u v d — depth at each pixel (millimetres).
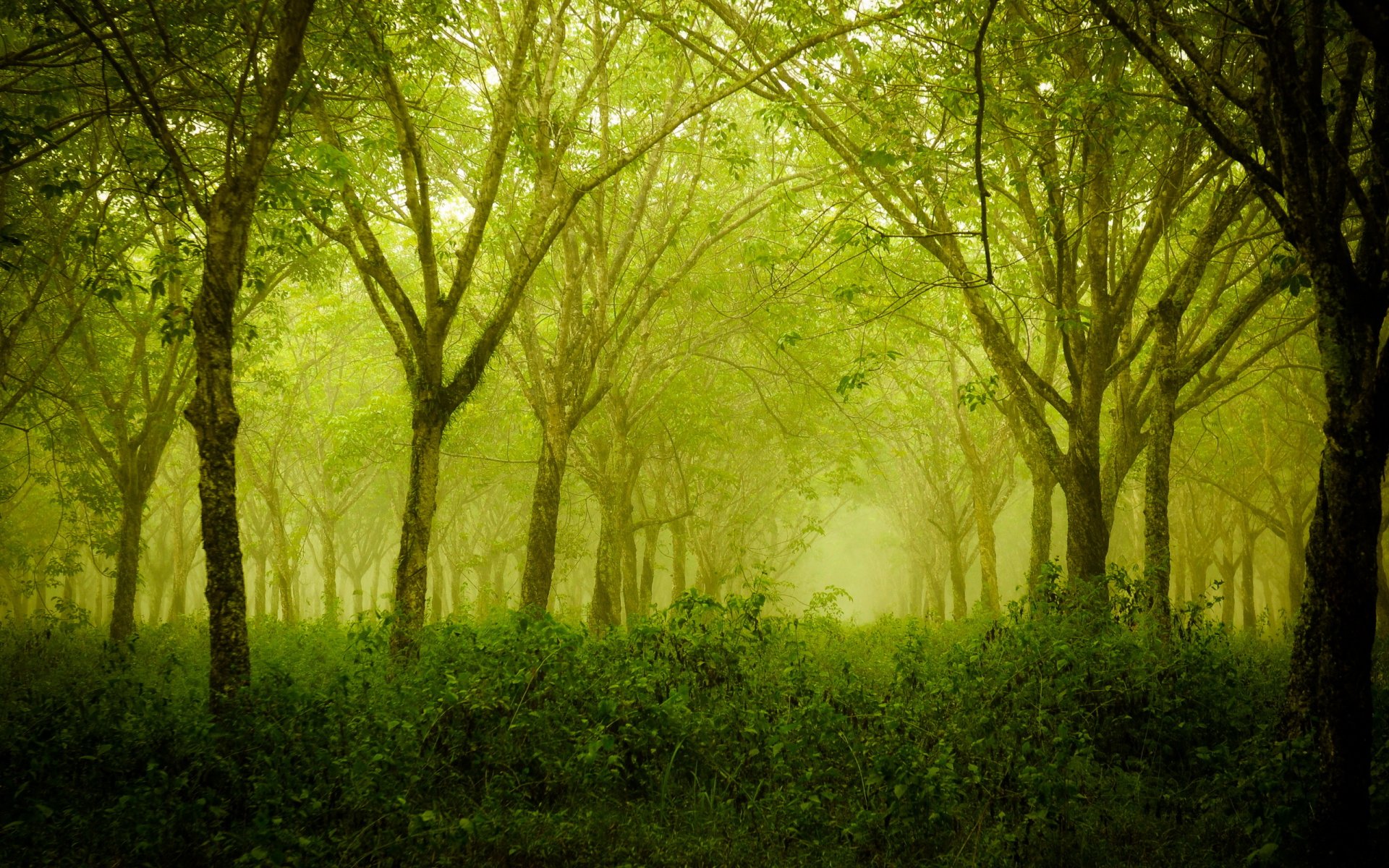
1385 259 5430
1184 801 6742
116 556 19703
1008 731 7148
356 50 9227
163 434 18797
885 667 10477
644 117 15609
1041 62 10852
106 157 13320
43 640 14398
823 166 15227
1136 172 13195
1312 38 5664
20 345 16656
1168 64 6363
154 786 6285
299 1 7711
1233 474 27766
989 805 6332
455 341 21547
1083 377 12664
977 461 22781
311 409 28406
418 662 8648
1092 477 12367
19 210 13047
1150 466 12680
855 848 5941
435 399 10766
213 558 7891
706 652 8672
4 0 8672
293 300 27969
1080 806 6402
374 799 5934
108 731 7258
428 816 5434
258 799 5914
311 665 11492
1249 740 7191
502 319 11219
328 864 5320
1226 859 5848
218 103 9977
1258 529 29109
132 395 19828
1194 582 29938
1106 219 12594
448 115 15297
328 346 29062
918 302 19484
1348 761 5430
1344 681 5473
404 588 10547
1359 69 6211
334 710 7344
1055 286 12492
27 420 17141
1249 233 15500
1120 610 10352
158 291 9664
